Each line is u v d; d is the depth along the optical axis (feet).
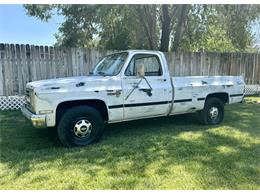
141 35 45.96
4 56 23.45
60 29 44.52
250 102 29.66
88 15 39.52
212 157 12.19
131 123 19.02
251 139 14.99
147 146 13.83
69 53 26.11
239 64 35.73
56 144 14.20
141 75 14.84
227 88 19.22
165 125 18.47
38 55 24.77
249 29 46.21
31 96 13.32
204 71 33.40
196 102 17.67
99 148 13.53
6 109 24.14
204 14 42.47
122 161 11.83
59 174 10.53
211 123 18.65
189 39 47.01
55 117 13.05
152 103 15.76
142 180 9.98
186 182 9.78
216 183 9.70
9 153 12.85
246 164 11.34
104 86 14.20
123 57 15.60
